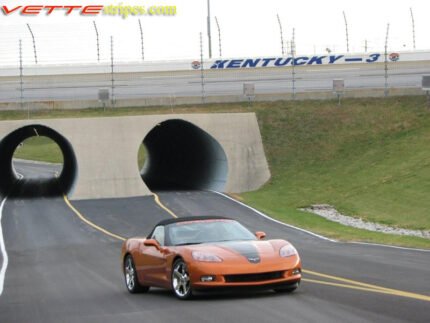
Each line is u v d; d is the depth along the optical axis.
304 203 78.25
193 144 102.75
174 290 25.19
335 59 117.31
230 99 110.00
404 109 102.69
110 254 49.12
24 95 118.06
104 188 89.50
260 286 23.72
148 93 117.06
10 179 120.44
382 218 66.50
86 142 90.31
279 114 104.19
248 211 73.69
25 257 50.56
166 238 26.48
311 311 21.08
